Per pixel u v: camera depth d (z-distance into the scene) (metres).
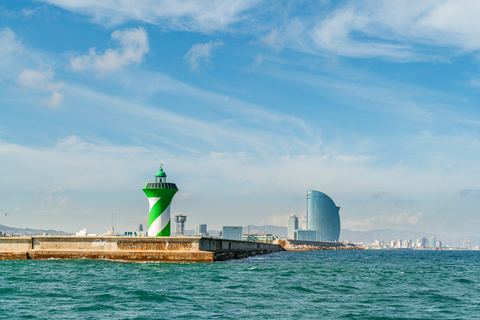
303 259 119.62
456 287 47.12
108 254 64.75
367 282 49.97
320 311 30.12
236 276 50.47
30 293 34.56
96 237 66.06
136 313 27.81
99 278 44.44
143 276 46.62
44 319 25.75
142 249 65.19
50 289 36.66
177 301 32.25
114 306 29.86
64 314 27.16
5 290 35.81
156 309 29.20
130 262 63.19
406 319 28.06
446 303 34.88
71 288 37.34
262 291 38.78
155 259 64.12
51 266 56.31
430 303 34.75
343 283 47.88
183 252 64.75
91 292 35.38
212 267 60.16
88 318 26.16
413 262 115.38
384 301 35.28
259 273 55.97
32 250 66.19
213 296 35.03
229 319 26.88
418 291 42.38
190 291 37.09
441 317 28.92
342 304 33.22
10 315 26.56
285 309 30.53
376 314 29.44
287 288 41.38
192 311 28.92
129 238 65.50
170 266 58.62
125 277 45.53
